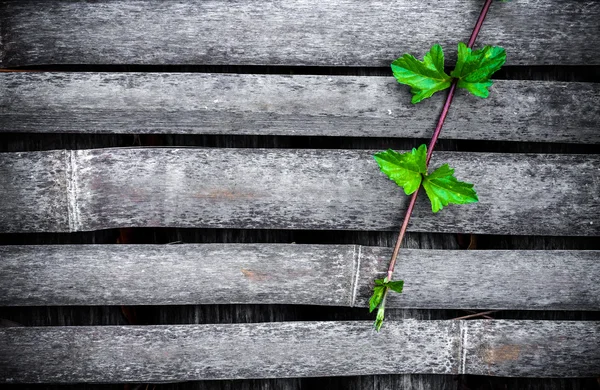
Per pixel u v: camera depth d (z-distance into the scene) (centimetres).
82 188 79
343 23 79
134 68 80
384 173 79
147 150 79
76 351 80
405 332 80
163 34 79
